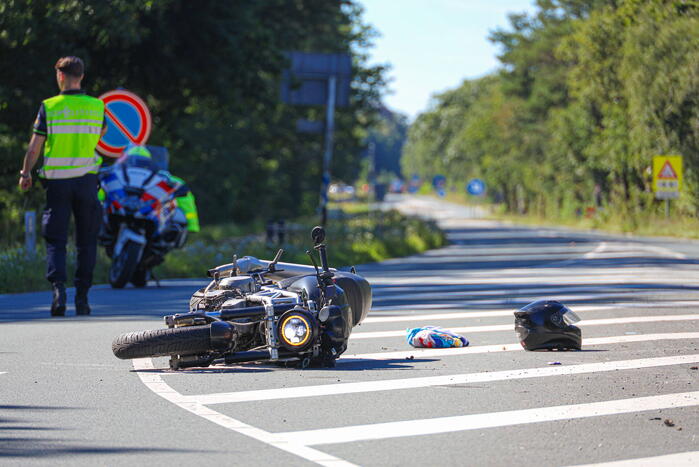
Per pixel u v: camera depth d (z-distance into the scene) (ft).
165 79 431.43
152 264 208.03
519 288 193.77
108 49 399.44
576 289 189.26
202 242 284.20
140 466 60.85
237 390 85.10
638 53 570.46
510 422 72.49
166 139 511.81
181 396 82.53
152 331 91.45
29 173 139.33
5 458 62.69
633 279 214.69
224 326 90.48
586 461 61.67
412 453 63.87
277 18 585.63
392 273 249.14
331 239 346.54
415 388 85.87
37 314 147.74
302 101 371.97
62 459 62.54
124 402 80.12
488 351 108.47
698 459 62.03
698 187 554.05
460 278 226.38
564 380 89.35
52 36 334.03
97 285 211.82
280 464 61.21
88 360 102.12
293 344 91.61
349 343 116.37
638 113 568.00
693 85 540.52
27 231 216.54
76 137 138.82
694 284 199.00
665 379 89.45
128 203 197.06
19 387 86.79
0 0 313.94
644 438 67.51
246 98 463.42
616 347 109.91
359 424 72.02
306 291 97.66
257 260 104.78
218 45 433.07
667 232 547.49
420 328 116.98
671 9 569.64
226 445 66.03
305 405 78.74
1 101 329.72
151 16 396.78
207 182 609.42
